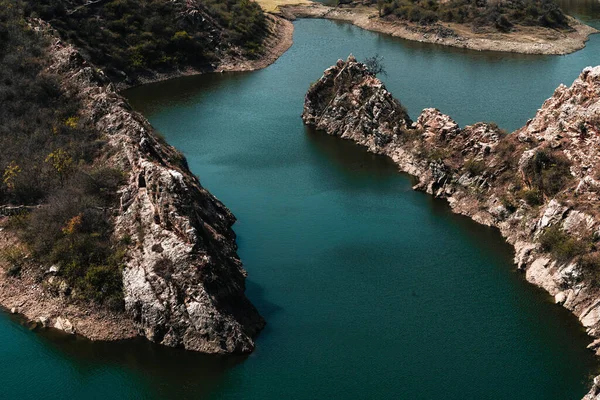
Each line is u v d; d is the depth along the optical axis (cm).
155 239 7025
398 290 7588
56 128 9475
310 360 6475
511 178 9138
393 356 6531
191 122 12875
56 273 7275
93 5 16312
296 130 12544
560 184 8425
